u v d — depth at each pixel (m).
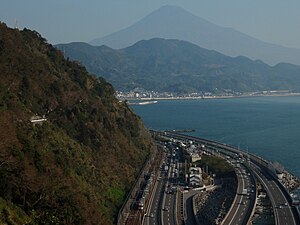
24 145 119.50
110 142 197.12
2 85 158.62
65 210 104.50
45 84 189.50
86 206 120.00
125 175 188.38
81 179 145.62
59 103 188.62
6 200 98.19
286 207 171.62
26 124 143.00
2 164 103.62
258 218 165.12
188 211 167.88
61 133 166.38
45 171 120.44
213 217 159.62
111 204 153.88
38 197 104.94
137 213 158.88
